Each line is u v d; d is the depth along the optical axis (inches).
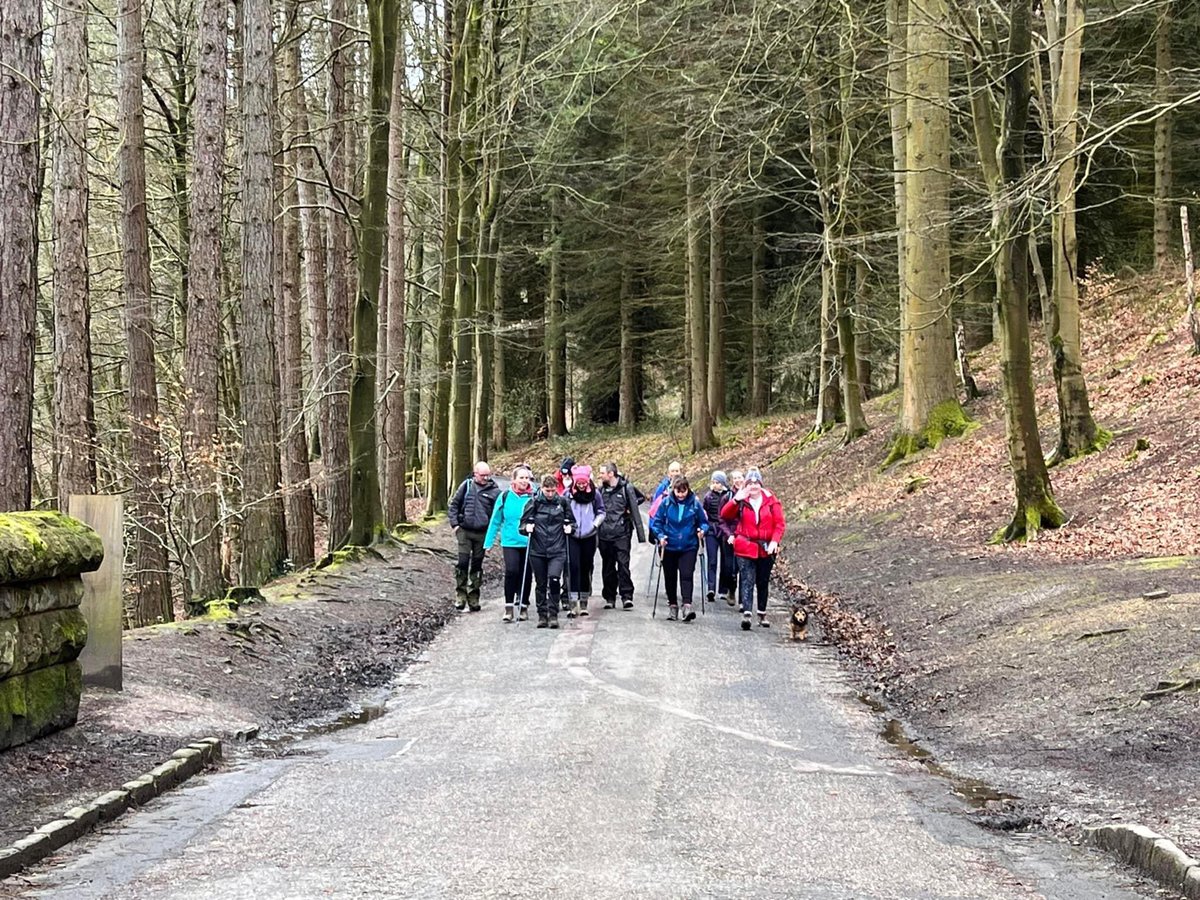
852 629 503.2
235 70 856.9
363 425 754.2
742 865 191.0
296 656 443.8
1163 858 185.3
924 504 800.9
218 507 730.2
